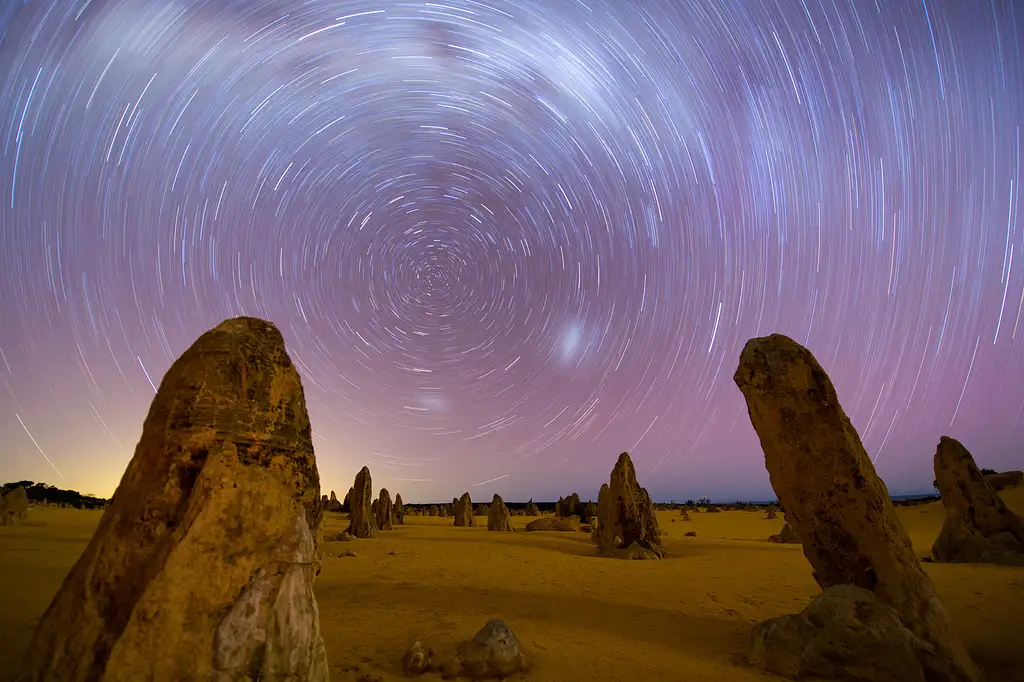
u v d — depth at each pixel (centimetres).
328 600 1168
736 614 1085
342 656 737
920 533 2991
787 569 1770
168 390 523
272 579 478
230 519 470
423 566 1770
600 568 1798
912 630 759
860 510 850
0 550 1756
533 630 914
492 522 3944
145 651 409
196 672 422
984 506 1927
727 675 715
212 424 491
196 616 435
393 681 648
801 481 905
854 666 704
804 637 737
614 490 2333
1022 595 1236
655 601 1209
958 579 1463
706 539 3006
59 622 434
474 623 948
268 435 522
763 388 953
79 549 1877
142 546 459
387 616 1002
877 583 816
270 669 454
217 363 518
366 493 3212
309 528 529
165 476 480
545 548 2516
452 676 667
